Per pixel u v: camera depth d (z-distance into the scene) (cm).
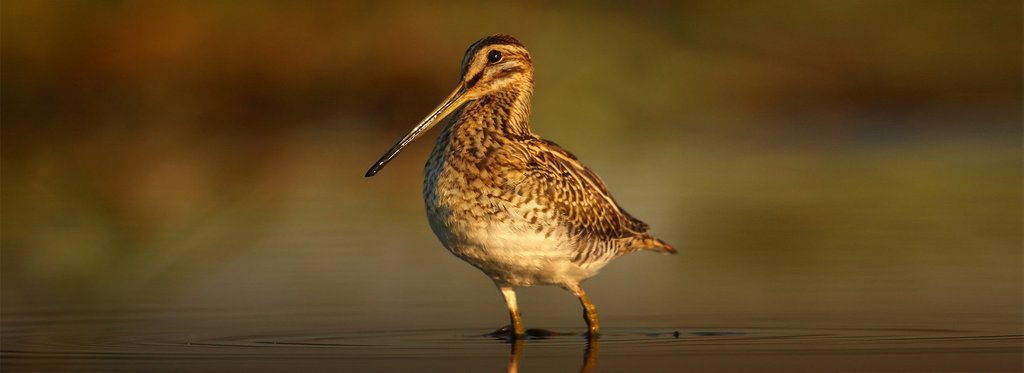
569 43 2616
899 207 1778
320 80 2609
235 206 1792
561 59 2591
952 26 2886
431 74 2608
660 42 2688
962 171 2077
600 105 2577
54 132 2483
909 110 2727
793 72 2753
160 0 2591
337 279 1362
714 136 2484
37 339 1102
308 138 2477
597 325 1119
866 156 2234
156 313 1212
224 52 2598
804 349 1048
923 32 2850
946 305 1209
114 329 1145
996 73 2797
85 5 2552
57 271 1400
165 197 1853
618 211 1157
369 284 1340
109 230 1608
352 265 1430
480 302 1270
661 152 2275
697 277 1365
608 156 2212
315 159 2230
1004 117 2623
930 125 2569
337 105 2602
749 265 1416
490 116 1113
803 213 1725
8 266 1422
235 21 2612
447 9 2669
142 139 2420
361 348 1069
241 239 1572
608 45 2642
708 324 1161
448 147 1078
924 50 2830
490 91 1138
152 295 1293
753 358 1016
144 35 2575
